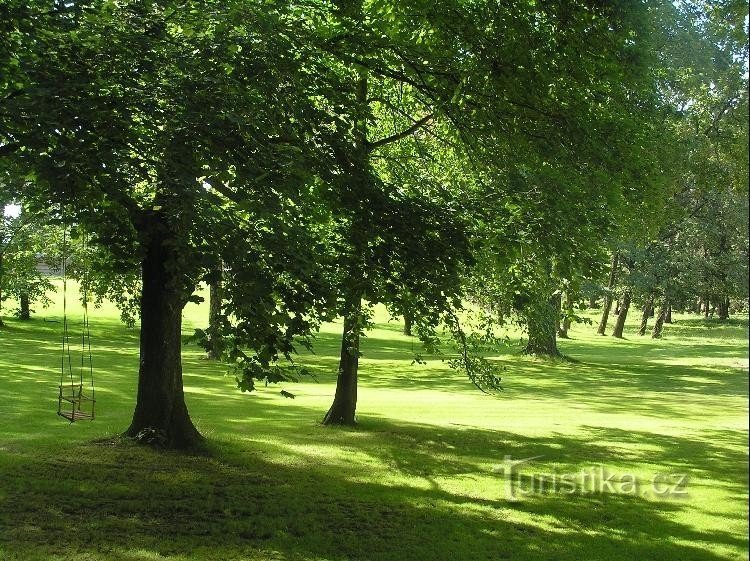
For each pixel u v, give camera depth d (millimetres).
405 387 26906
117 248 8812
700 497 10984
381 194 10422
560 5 10000
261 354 7512
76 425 14227
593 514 10008
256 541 8414
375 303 9953
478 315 15969
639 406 22578
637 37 10508
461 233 10703
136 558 7641
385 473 11961
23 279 32656
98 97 8109
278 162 8383
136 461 11305
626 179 11477
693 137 14273
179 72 9133
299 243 8375
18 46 8625
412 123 16219
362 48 10977
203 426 15156
